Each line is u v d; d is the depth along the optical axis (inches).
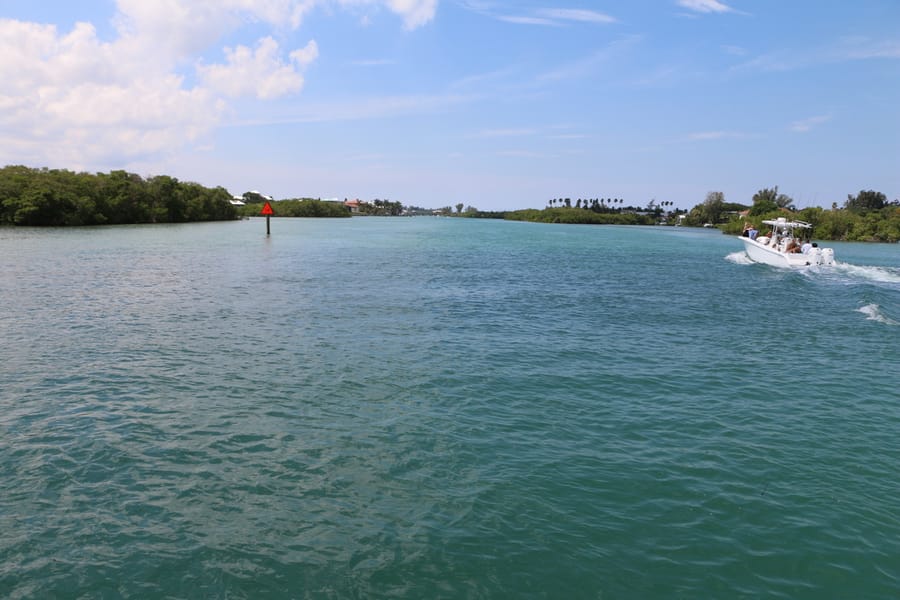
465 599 237.0
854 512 313.9
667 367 589.0
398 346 637.3
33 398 448.5
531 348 648.4
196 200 5147.6
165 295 949.2
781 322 852.0
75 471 332.8
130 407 434.0
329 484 326.0
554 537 281.3
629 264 1834.4
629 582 250.8
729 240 3892.7
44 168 4315.9
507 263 1753.2
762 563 267.4
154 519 287.1
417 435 395.9
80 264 1402.6
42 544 264.7
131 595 233.6
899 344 716.7
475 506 307.1
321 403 452.1
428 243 2721.5
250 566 253.1
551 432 409.7
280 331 697.0
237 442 377.1
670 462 368.2
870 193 6033.5
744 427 430.9
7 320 726.5
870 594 248.7
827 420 449.4
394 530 283.1
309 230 3789.4
